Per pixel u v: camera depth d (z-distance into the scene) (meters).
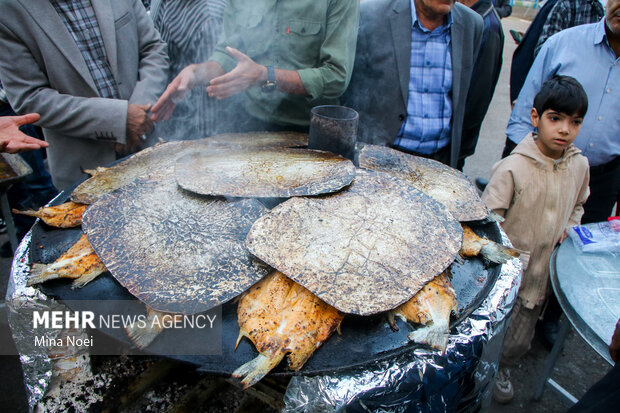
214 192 1.22
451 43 2.05
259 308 0.99
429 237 1.15
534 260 1.90
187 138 2.26
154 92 1.99
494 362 1.28
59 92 1.84
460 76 2.11
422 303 1.02
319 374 0.93
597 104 2.14
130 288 0.99
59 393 1.28
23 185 2.63
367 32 2.08
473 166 4.21
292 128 2.05
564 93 1.64
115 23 1.87
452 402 1.13
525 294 1.92
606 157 2.23
